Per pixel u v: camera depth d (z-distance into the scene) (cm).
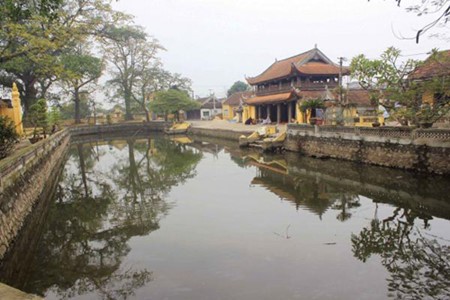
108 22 2675
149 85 6644
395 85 1920
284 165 2456
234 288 754
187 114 8319
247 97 5600
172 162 2811
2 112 2500
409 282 779
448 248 969
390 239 1044
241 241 1038
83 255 996
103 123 6397
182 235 1103
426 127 1848
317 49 4209
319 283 774
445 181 1659
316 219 1245
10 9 1273
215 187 1827
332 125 2602
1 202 948
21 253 1030
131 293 755
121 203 1559
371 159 2162
